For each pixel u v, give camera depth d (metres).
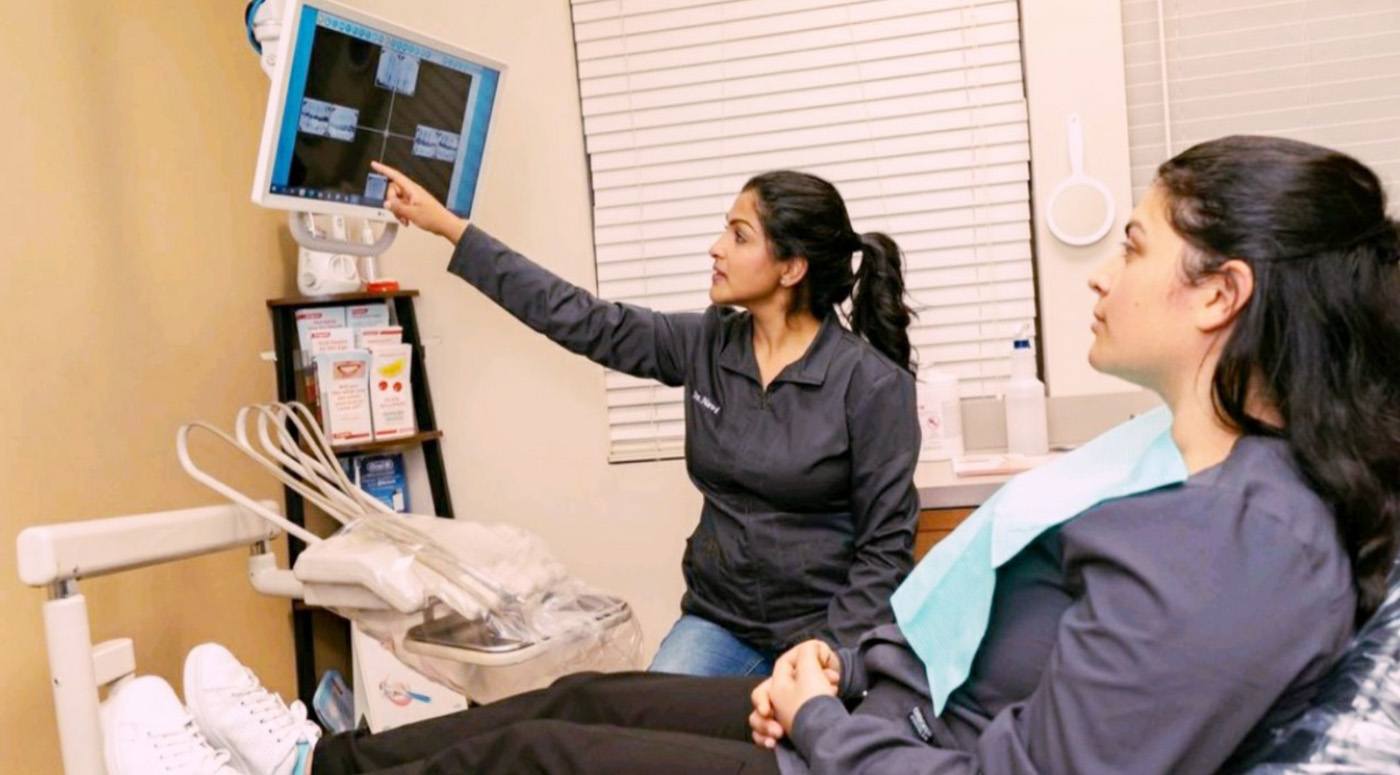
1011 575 0.98
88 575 1.28
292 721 1.47
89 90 1.77
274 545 2.18
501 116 2.41
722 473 1.81
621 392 2.43
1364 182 0.82
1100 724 0.78
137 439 1.82
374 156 1.80
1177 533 0.80
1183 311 0.85
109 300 1.78
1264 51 2.17
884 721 0.96
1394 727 0.79
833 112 2.30
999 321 2.29
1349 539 0.80
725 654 1.80
